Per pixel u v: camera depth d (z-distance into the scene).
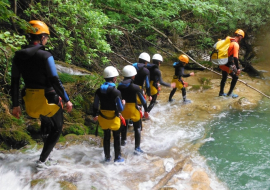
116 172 3.93
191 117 6.15
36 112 3.32
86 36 6.66
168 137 5.23
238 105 6.72
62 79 5.69
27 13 6.16
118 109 3.87
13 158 4.00
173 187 3.52
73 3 6.48
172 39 11.43
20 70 3.23
